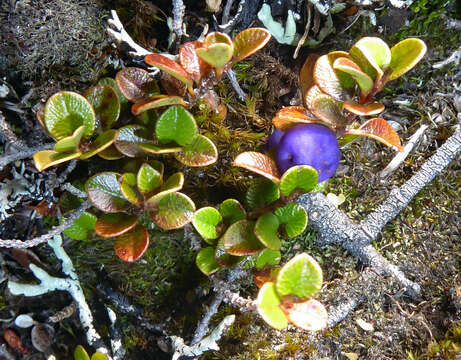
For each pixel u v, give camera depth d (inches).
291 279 3.5
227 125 4.4
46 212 4.3
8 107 4.1
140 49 3.9
